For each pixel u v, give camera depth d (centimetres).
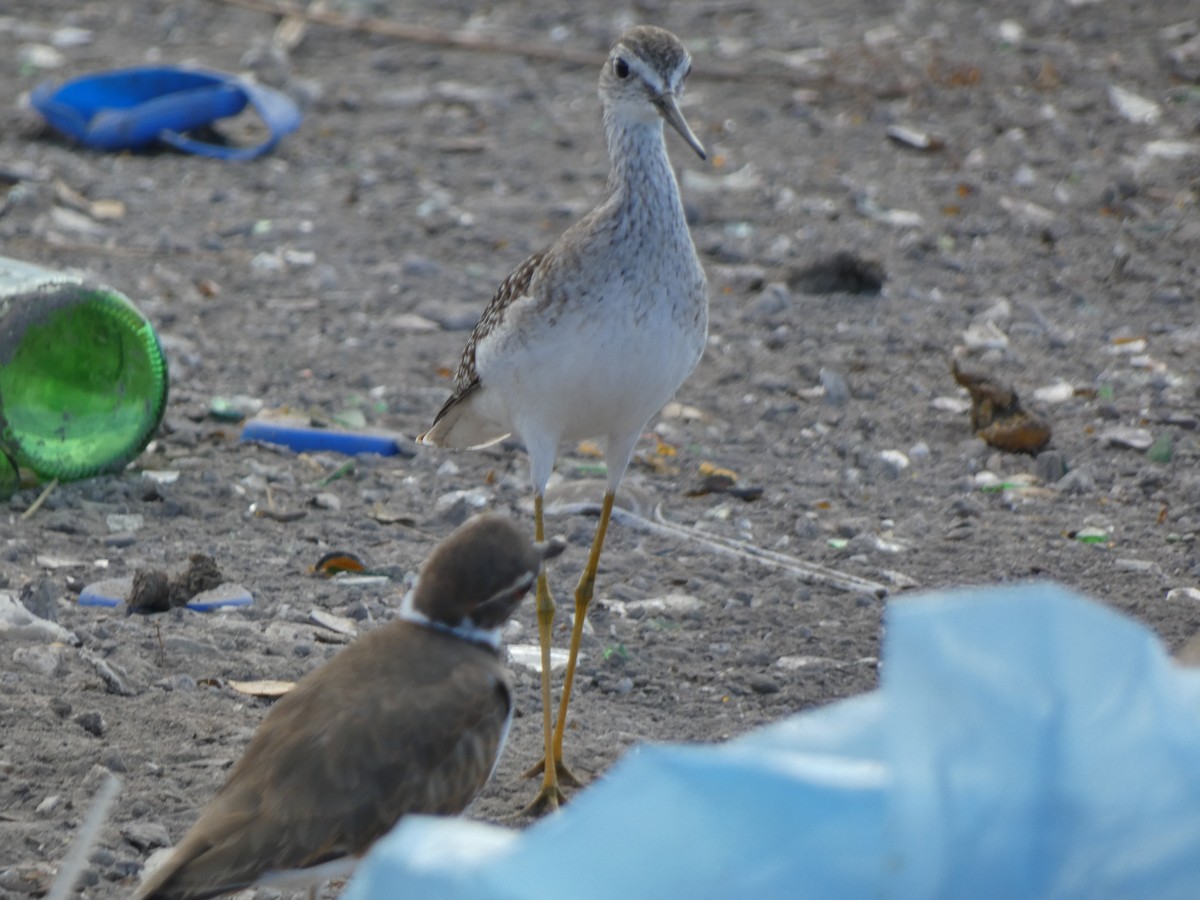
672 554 1166
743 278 1745
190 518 1193
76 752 829
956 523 1223
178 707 892
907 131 2188
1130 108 2258
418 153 2153
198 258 1789
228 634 991
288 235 1862
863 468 1334
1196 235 1850
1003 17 2686
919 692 286
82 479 1232
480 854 306
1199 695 308
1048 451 1344
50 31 2636
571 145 2195
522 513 1228
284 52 2533
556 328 841
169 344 1541
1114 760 285
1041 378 1506
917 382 1506
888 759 288
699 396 1474
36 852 739
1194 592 1089
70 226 1855
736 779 297
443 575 698
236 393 1450
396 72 2481
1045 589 296
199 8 2755
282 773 627
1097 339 1605
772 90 2381
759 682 968
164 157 2119
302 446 1339
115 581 1062
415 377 1502
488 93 2378
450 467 1316
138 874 730
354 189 2017
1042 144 2156
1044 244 1853
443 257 1822
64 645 958
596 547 891
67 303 1203
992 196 1981
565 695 859
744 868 294
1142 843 281
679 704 952
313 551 1141
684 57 901
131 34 2631
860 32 2619
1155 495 1273
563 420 873
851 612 1077
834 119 2273
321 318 1636
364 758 634
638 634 1037
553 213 1950
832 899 289
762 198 1988
